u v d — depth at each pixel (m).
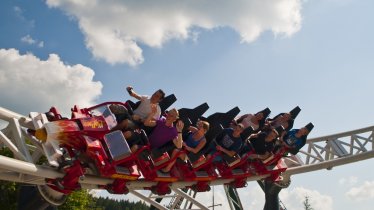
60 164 8.96
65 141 9.12
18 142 9.28
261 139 14.01
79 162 9.23
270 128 15.02
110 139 9.59
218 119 12.95
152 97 10.37
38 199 9.90
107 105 10.20
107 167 9.33
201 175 12.32
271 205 19.39
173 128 10.58
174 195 19.17
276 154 15.06
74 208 32.53
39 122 9.23
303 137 15.64
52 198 9.89
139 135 10.04
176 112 10.39
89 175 9.89
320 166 19.89
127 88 10.71
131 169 10.08
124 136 9.94
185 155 11.50
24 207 9.99
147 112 10.67
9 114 9.47
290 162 19.36
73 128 9.02
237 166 13.75
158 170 10.88
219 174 13.19
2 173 8.83
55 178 9.10
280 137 15.21
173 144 10.79
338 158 20.39
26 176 9.27
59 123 8.89
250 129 13.12
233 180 14.45
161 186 11.55
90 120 9.38
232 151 12.60
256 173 14.64
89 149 9.07
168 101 11.37
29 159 9.16
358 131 20.89
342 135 21.11
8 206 27.52
